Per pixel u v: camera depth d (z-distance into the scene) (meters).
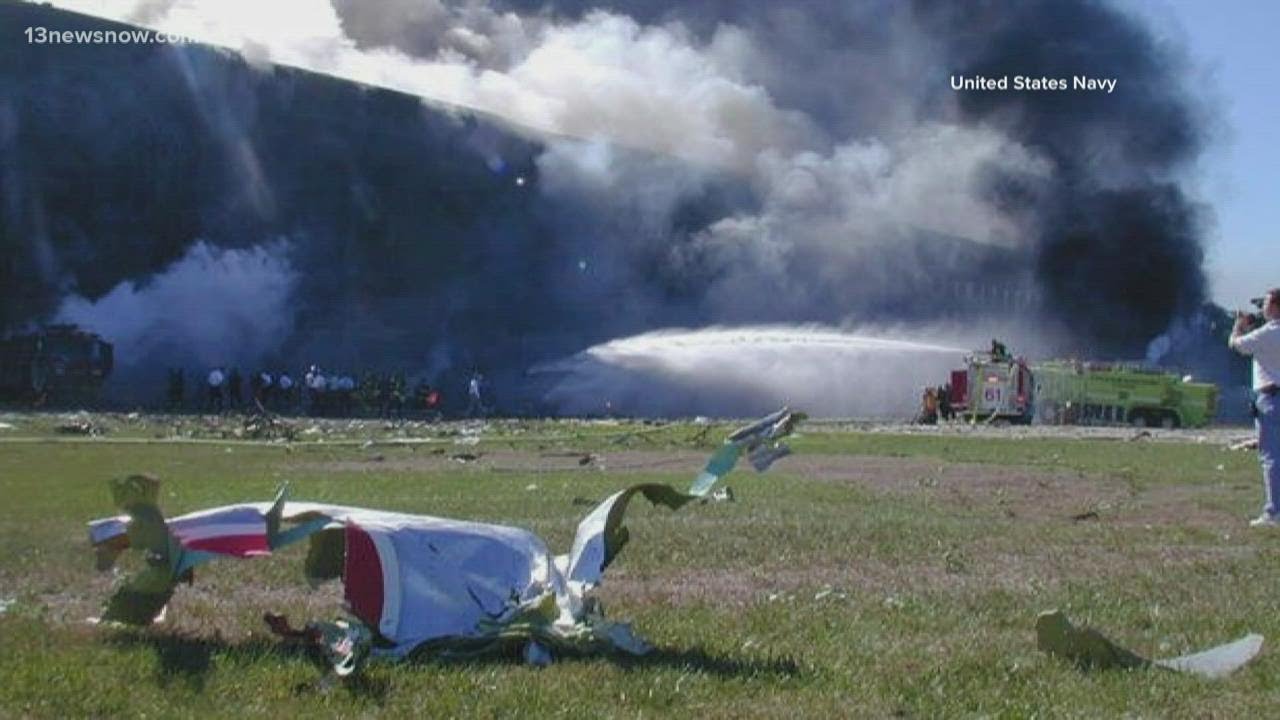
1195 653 8.50
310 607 9.48
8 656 7.59
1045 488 21.47
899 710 6.93
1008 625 9.27
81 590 10.16
